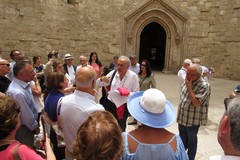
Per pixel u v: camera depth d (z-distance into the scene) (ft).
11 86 8.86
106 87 12.42
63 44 38.86
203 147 13.41
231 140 3.50
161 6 44.70
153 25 62.90
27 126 8.65
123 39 45.29
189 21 44.55
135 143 5.00
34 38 33.96
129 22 45.24
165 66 47.11
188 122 10.19
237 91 9.11
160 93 5.34
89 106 7.18
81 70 7.47
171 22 45.39
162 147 4.87
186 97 10.28
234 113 3.54
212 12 43.27
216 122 17.69
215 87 33.14
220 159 3.67
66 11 38.68
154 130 5.16
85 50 42.98
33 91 11.14
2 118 4.49
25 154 4.51
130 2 44.19
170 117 5.33
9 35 30.71
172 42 46.01
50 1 35.76
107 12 43.91
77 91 7.49
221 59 42.80
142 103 5.33
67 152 7.48
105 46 44.83
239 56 39.96
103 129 3.77
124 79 11.71
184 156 5.04
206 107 10.19
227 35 41.50
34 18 33.63
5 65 10.96
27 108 8.61
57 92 8.87
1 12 29.55
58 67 13.33
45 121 8.73
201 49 44.88
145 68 14.98
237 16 39.73
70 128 7.20
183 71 15.37
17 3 31.22
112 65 22.08
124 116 11.55
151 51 64.08
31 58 33.63
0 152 4.42
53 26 36.73
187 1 44.14
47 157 5.81
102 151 3.63
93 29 43.34
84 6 41.57
